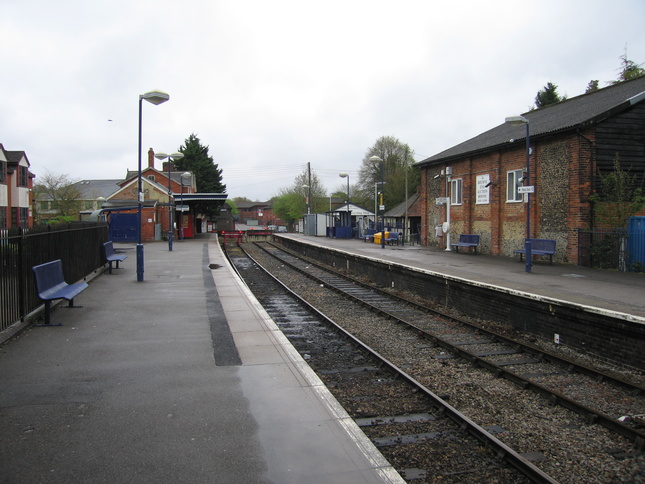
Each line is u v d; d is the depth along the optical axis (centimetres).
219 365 661
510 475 459
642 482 457
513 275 1488
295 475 386
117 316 966
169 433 455
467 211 2456
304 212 8269
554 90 4644
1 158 3247
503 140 2138
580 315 889
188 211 4544
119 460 404
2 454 411
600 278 1409
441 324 1152
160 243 3525
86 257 1468
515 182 2103
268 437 451
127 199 4797
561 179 1798
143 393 555
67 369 635
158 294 1240
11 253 820
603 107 1795
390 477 386
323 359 858
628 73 3716
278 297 1560
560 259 1814
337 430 467
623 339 809
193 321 930
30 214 3847
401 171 6184
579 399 679
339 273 2148
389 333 1064
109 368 642
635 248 1588
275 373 630
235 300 1162
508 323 1103
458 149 2672
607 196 1672
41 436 445
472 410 629
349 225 4350
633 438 536
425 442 525
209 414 500
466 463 480
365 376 757
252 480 378
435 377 765
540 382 749
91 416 490
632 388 699
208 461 405
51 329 853
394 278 1734
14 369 633
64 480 372
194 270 1781
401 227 4331
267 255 3444
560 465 488
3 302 784
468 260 1994
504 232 2180
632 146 1755
